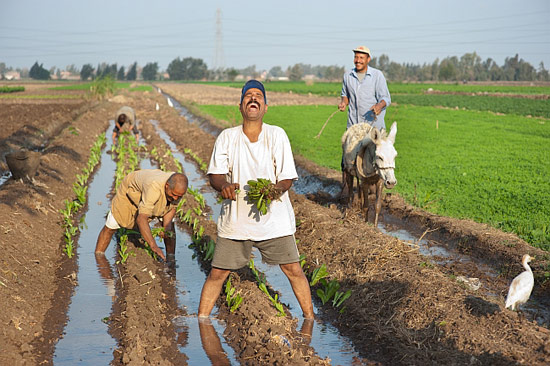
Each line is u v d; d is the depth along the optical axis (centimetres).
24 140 1881
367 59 912
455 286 569
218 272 522
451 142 2073
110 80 4553
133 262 694
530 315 545
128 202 695
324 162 1523
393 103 5353
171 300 605
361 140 827
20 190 944
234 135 492
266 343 475
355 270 650
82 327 531
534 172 1382
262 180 463
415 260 654
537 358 422
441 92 8431
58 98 4891
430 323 507
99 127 2439
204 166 1438
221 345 498
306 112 3797
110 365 457
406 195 1097
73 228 830
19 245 691
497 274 673
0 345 459
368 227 787
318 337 518
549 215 920
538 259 689
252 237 491
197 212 955
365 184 851
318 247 752
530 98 6288
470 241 795
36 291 602
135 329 500
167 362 442
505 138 2242
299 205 949
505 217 906
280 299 610
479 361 433
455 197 1082
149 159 1591
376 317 544
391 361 465
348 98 952
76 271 689
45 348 487
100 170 1419
